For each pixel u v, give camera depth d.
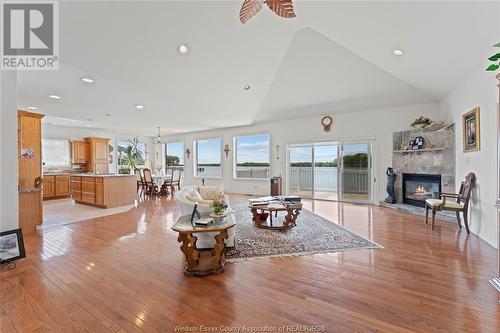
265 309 1.92
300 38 4.23
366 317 1.80
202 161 10.29
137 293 2.16
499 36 2.76
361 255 2.98
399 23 2.97
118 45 3.52
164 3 2.98
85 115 6.78
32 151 4.51
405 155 5.84
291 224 4.32
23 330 1.69
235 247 3.26
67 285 2.30
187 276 2.47
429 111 5.64
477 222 3.72
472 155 3.89
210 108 6.46
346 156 6.85
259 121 8.18
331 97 6.13
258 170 8.70
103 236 3.83
